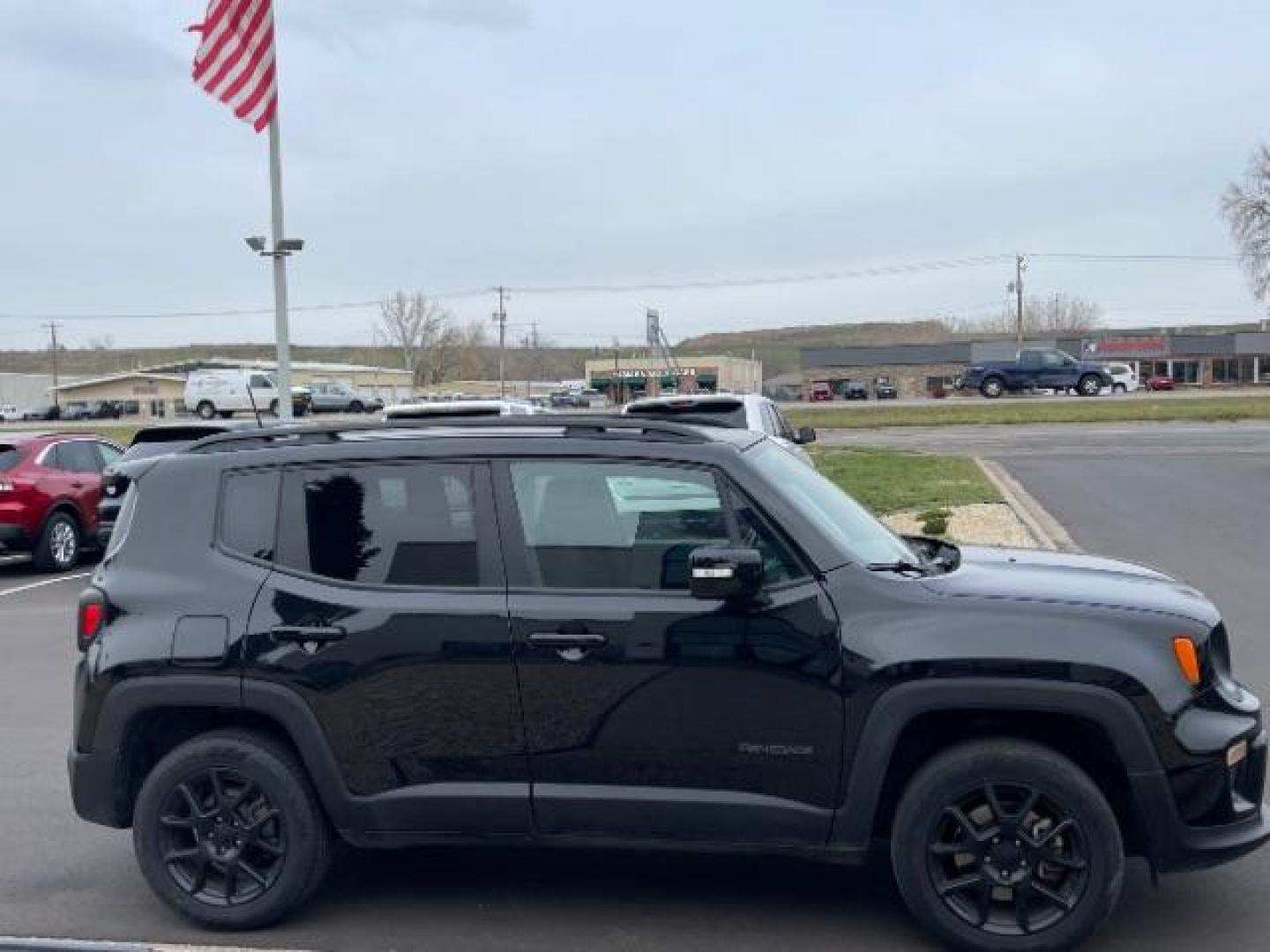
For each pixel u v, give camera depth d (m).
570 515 4.54
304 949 4.50
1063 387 54.62
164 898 4.72
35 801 6.29
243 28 18.77
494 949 4.46
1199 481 19.80
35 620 11.95
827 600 4.30
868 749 4.23
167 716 4.86
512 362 147.12
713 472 4.48
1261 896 4.75
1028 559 5.04
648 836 4.42
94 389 94.44
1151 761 4.13
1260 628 9.53
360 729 4.54
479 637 4.46
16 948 4.55
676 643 4.35
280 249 19.78
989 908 4.25
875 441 33.56
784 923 4.63
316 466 4.75
